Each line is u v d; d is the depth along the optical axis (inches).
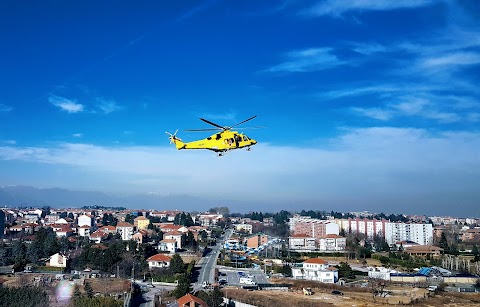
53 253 6840.6
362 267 7219.5
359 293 5349.4
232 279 6053.2
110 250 6166.3
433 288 5620.1
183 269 6200.8
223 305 4488.2
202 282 5733.3
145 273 5974.4
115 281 5403.5
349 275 6378.0
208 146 3046.3
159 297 4633.4
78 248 7819.9
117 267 5846.5
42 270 6082.7
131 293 4776.1
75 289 4808.1
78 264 6269.7
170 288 5354.3
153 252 7691.9
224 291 5093.5
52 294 4579.2
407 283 6023.6
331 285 5708.7
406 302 4785.9
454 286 5846.5
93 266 6136.8
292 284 5748.0
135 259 6299.2
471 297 5157.5
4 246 7421.3
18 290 4205.2
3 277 5506.9
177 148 3164.4
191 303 4035.4
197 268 6875.0
